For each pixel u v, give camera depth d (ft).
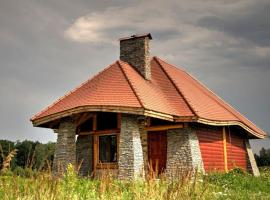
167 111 67.10
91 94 67.36
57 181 22.75
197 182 26.99
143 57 77.71
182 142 68.33
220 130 81.41
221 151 79.92
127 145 63.52
